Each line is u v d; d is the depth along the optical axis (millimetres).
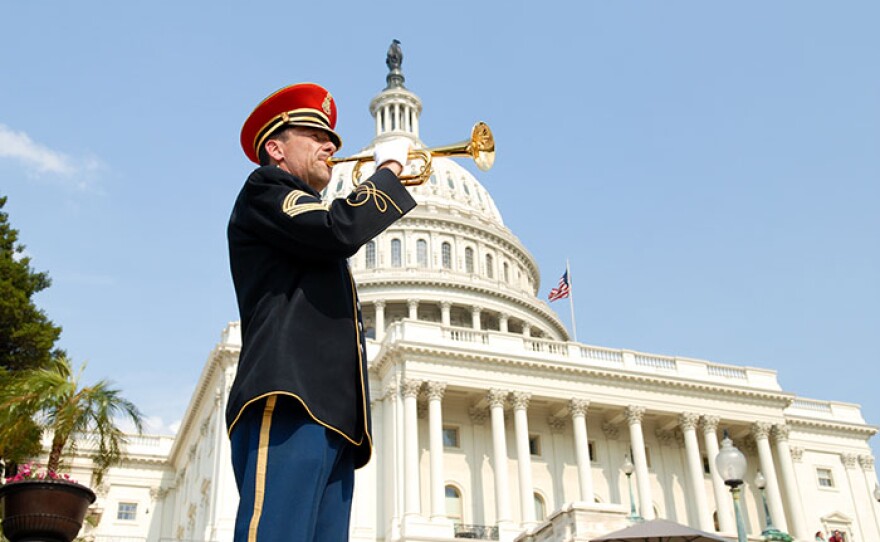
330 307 3830
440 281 91938
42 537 12320
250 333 3809
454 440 65188
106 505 81125
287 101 4348
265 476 3430
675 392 68375
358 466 3908
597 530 35812
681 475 69375
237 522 3414
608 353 69438
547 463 66250
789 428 76312
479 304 92250
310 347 3686
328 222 3740
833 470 76375
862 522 74562
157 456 84125
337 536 3686
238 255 3961
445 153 5012
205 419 69750
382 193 3945
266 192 3891
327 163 4367
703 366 70688
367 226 3838
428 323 65750
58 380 26797
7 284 39125
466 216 102062
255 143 4383
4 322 38812
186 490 75938
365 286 92375
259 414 3547
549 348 68000
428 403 63500
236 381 3727
